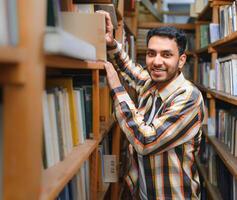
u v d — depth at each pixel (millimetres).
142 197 1488
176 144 1332
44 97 857
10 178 594
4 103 578
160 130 1276
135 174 1560
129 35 3105
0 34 548
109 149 2029
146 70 1709
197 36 3602
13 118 577
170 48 1372
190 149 1397
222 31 2387
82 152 1113
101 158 1701
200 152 2783
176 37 1385
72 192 1186
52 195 709
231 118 1950
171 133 1287
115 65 1772
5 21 559
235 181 1803
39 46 601
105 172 1752
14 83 563
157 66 1396
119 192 2037
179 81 1427
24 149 582
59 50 614
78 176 1249
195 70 3635
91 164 1382
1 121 615
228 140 2037
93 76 1349
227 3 2553
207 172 2590
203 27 3346
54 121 944
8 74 559
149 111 1508
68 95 1124
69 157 1042
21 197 593
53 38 610
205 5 3014
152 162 1396
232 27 2104
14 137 582
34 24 581
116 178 1775
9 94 575
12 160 589
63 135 1028
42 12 611
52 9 783
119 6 2133
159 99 1469
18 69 557
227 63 2084
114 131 2000
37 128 614
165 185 1396
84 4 1576
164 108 1405
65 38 656
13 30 572
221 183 2119
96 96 1358
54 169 898
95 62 1190
